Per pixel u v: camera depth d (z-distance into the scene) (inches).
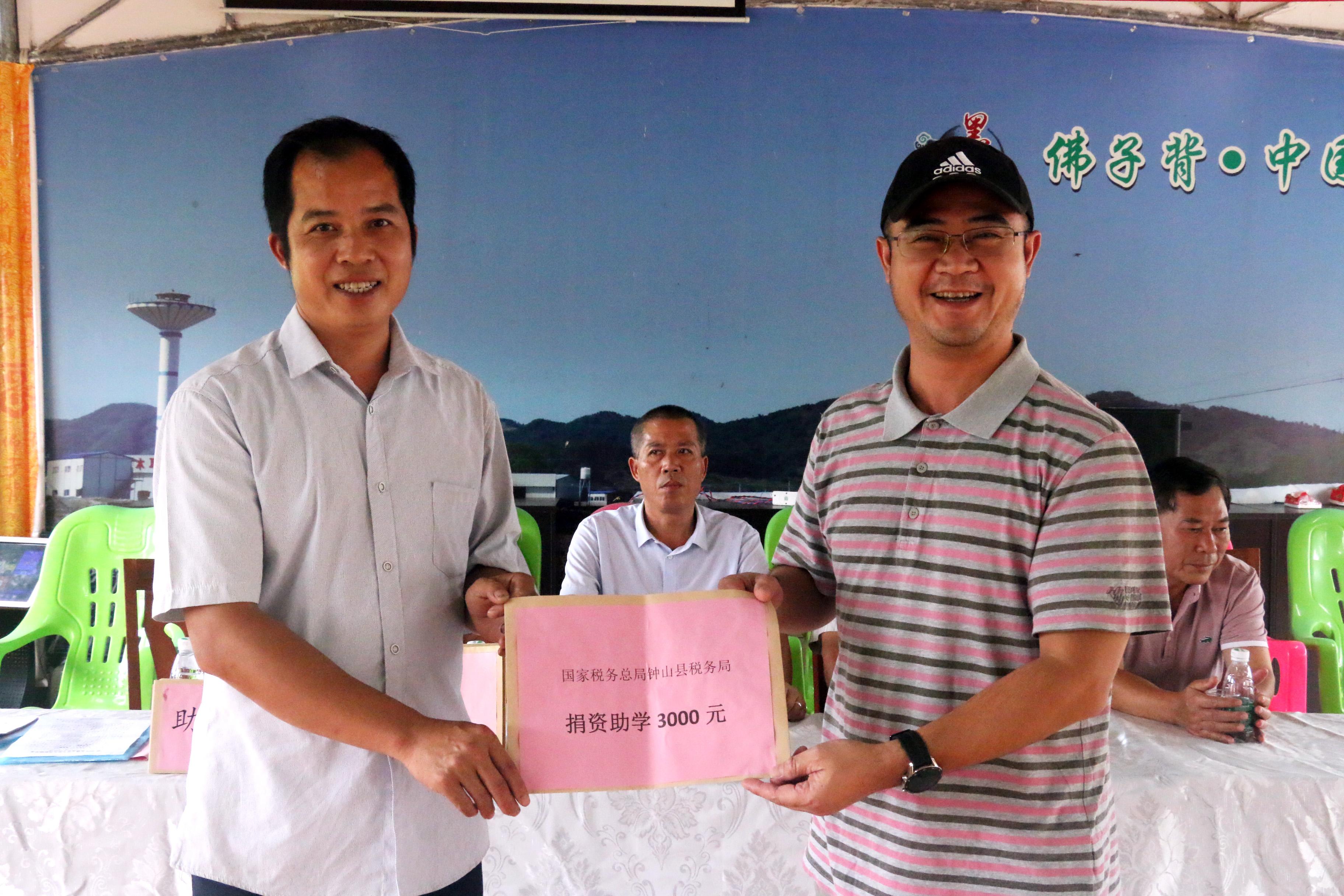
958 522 39.0
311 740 39.2
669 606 41.6
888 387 43.8
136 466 160.4
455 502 44.1
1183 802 55.1
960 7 162.7
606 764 40.2
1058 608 36.0
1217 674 74.6
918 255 38.8
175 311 159.8
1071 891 37.3
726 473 167.6
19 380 155.4
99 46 156.0
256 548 39.4
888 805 39.4
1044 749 37.7
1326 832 55.3
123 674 90.0
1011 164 39.1
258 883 39.3
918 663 39.6
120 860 53.6
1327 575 97.6
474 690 58.4
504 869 55.8
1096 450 36.9
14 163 154.3
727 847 55.6
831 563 46.0
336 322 40.6
